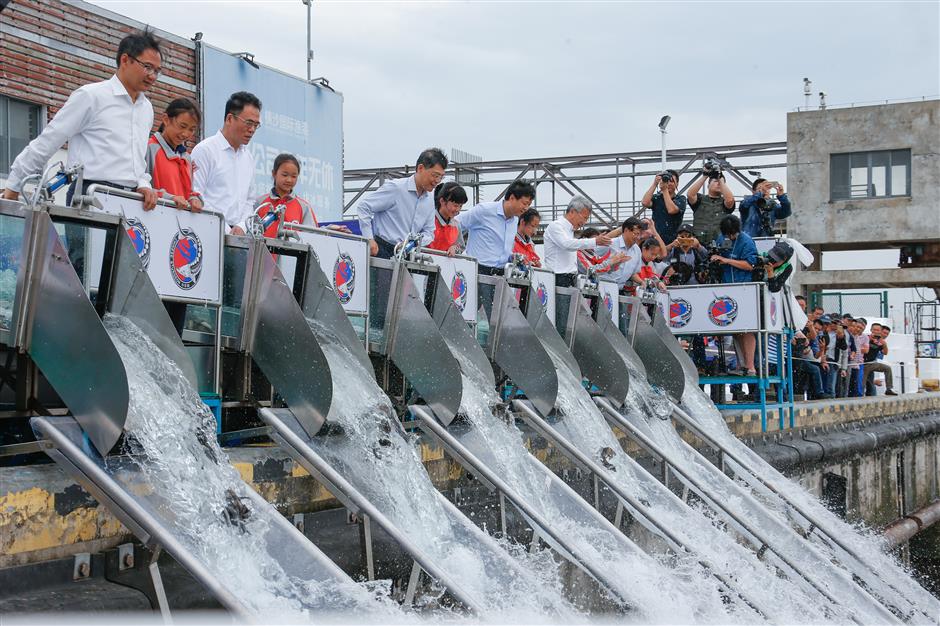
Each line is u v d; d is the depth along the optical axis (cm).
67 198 636
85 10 1352
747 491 1062
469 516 736
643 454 1038
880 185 3441
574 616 646
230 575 515
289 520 621
